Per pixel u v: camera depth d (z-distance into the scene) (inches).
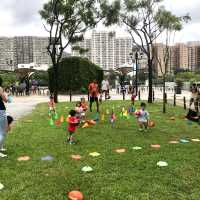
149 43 1184.2
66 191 277.4
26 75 1878.7
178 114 820.0
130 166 343.9
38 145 446.3
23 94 1787.6
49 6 1220.5
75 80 1822.1
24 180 303.0
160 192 273.6
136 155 388.8
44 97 1587.1
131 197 263.1
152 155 388.2
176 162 358.9
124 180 301.7
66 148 427.8
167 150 415.2
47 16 1223.5
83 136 509.0
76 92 1838.1
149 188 282.0
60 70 1835.6
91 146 439.2
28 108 1004.6
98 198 262.8
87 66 1839.3
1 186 285.6
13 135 517.7
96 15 1243.8
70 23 1236.5
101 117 737.6
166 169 333.7
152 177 309.1
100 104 1106.7
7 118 398.0
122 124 641.6
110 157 379.9
